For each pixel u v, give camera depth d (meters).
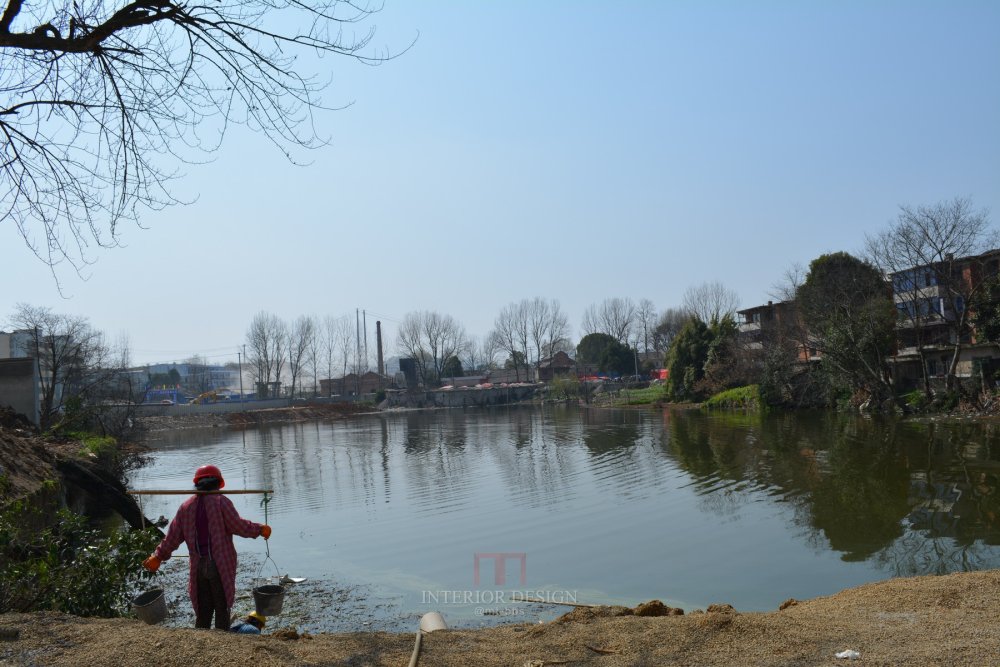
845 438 32.59
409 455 36.06
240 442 50.53
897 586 7.28
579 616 6.77
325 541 16.50
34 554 8.11
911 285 46.31
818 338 47.53
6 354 42.28
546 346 120.44
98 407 35.56
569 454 32.75
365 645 5.66
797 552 14.14
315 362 106.88
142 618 6.45
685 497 20.47
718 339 66.69
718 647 5.43
